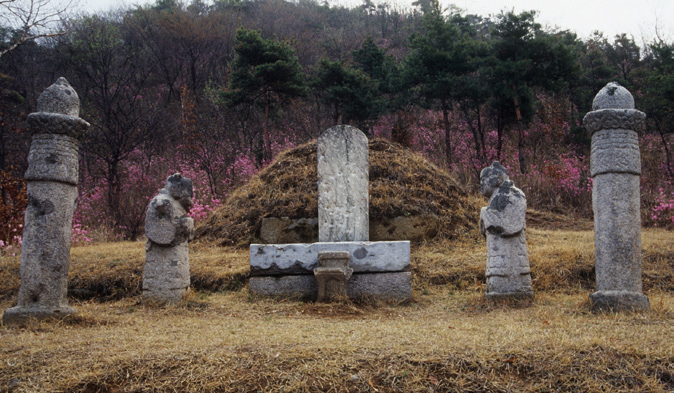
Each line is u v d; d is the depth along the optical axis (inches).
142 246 446.0
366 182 373.1
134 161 847.1
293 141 922.1
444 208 458.9
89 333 217.6
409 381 164.7
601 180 256.4
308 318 265.3
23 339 204.1
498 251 293.3
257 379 167.2
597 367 167.0
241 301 308.3
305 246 318.0
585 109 957.2
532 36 777.6
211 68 1270.9
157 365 175.5
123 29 1336.1
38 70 1055.6
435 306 299.4
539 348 179.2
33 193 243.8
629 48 1157.7
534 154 815.1
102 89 868.0
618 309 241.4
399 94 910.4
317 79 888.9
